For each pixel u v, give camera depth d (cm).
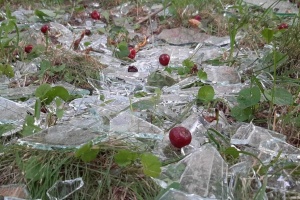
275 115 71
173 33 117
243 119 73
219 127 71
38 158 60
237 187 57
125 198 57
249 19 122
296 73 87
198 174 58
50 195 56
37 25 121
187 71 91
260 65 92
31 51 98
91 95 84
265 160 62
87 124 67
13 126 68
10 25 100
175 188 56
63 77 89
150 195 57
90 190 58
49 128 64
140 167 59
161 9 132
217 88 84
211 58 102
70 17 134
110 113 72
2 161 61
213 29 121
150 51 108
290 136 69
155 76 88
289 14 129
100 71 92
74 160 60
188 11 128
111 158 60
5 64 90
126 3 147
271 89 77
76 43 105
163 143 66
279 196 57
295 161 62
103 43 112
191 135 65
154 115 73
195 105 77
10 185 57
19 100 80
